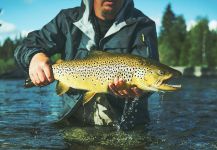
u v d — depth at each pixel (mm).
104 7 1429
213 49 17297
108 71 1202
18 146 1165
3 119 1687
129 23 1463
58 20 1513
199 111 2115
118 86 1189
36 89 3922
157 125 1551
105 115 1474
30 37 1469
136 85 1191
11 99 2719
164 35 21922
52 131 1392
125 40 1460
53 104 2336
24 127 1477
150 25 1501
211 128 1533
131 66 1186
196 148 1172
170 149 1150
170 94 3488
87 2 1452
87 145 1181
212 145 1216
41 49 1405
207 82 6773
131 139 1273
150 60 1198
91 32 1469
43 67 1239
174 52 18375
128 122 1480
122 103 1471
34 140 1243
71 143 1202
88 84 1230
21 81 6660
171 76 1180
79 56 1482
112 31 1456
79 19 1485
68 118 1528
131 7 1503
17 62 1416
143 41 1455
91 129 1417
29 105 2289
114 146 1167
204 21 17719
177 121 1704
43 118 1719
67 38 1502
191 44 17922
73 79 1240
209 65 17203
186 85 5480
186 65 18016
